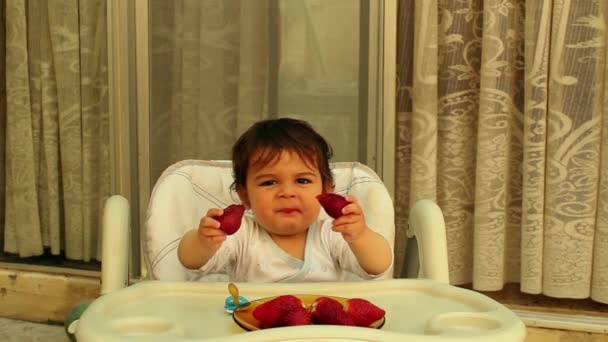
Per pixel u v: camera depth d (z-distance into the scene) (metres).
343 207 0.91
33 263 2.00
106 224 1.02
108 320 0.75
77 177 1.97
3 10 2.00
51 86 1.97
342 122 1.78
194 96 1.86
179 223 1.13
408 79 1.71
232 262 1.07
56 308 1.92
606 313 1.62
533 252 1.60
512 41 1.59
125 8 1.79
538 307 1.65
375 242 0.98
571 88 1.54
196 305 0.86
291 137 1.01
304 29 1.78
